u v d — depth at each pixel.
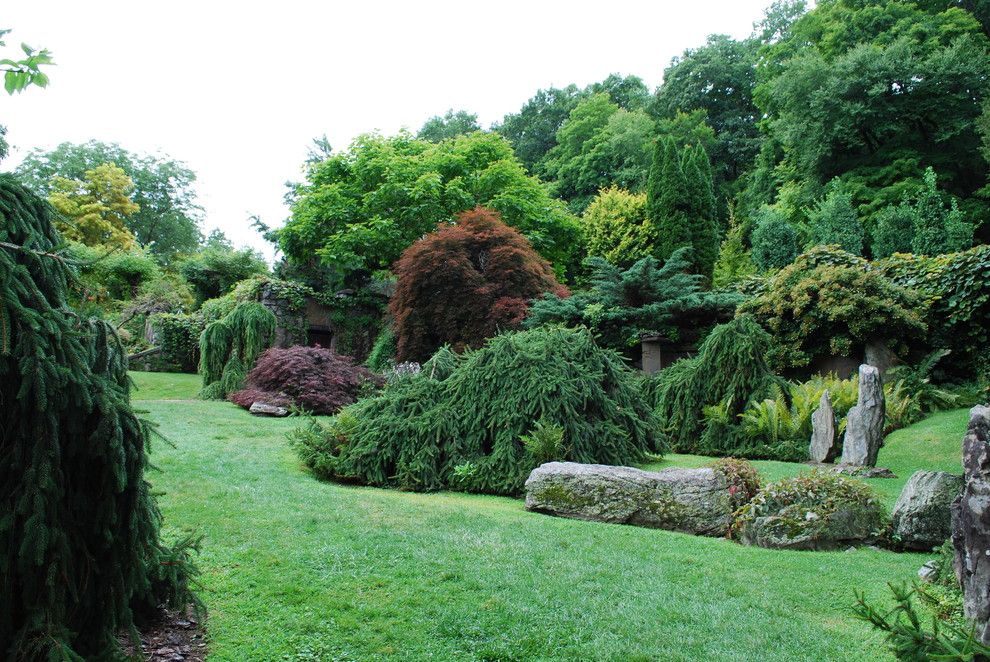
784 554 5.44
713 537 6.14
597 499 6.52
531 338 9.87
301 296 21.69
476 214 19.02
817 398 10.95
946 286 13.56
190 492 6.72
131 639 3.26
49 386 2.76
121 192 37.56
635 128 37.19
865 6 30.73
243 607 4.10
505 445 8.14
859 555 5.46
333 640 3.72
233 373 17.02
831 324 13.51
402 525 5.88
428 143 28.31
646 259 17.38
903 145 26.17
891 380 12.84
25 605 2.81
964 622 3.21
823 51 32.06
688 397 11.52
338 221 24.83
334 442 8.77
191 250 48.19
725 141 39.00
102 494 3.03
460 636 3.81
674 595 4.46
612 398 9.57
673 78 43.03
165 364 24.62
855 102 26.05
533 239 24.02
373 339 23.16
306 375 15.48
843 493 5.95
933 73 24.84
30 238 2.97
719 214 34.34
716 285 24.31
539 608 4.19
